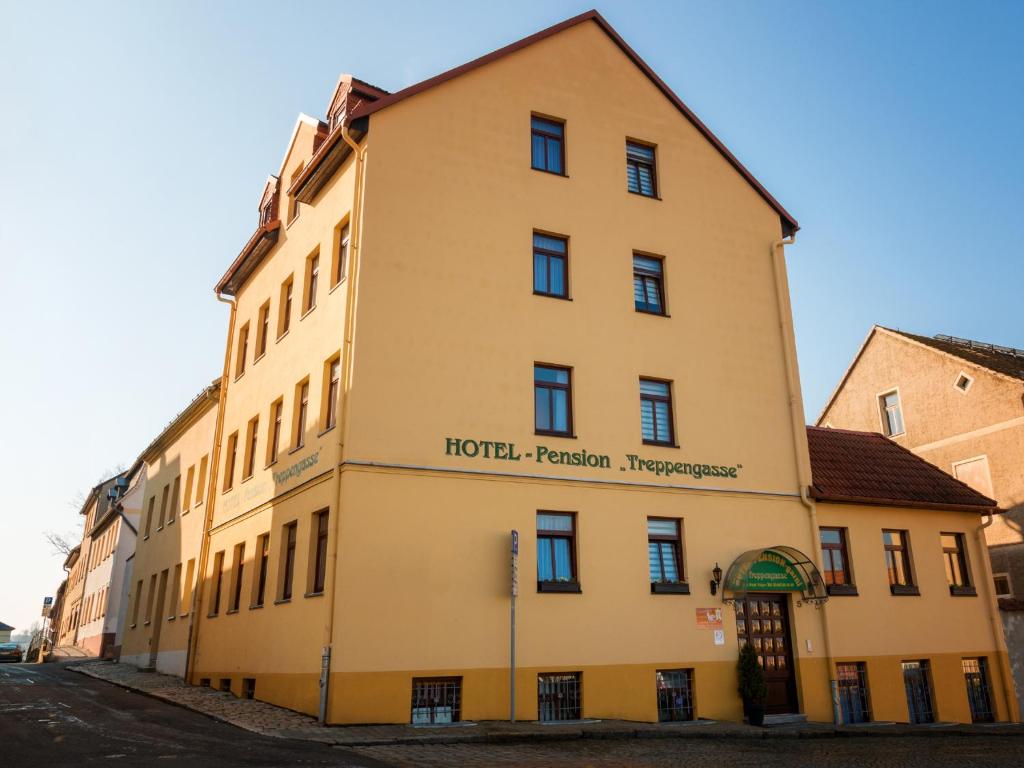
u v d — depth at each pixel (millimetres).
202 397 26641
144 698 18797
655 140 21344
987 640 22125
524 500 16812
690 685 17672
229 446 24641
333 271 18578
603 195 20000
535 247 18891
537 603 16312
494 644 15672
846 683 19641
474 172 18344
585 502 17500
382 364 16188
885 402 35375
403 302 16734
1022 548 28703
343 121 17453
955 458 31625
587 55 20938
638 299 19969
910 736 17234
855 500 20812
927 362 33250
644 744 13898
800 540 20031
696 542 18625
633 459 18406
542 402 17922
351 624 14617
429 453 16125
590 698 16328
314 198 20312
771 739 15664
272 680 17297
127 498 43688
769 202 22766
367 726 14109
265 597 18844
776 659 18906
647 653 17203
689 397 19672
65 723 13711
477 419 16797
